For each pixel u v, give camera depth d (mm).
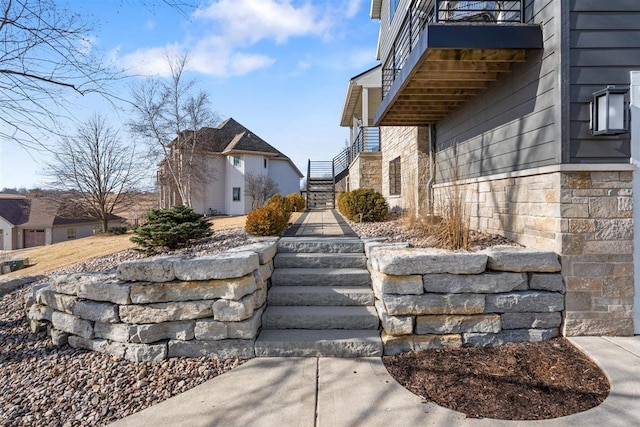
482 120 5742
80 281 3830
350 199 9078
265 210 6828
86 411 2770
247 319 3600
